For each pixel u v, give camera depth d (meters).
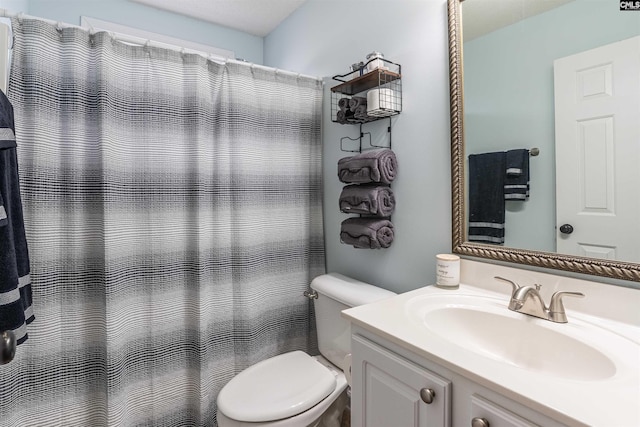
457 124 1.25
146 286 1.48
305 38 2.11
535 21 1.04
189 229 1.57
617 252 0.90
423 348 0.79
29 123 1.22
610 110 0.90
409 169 1.46
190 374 1.57
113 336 1.34
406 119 1.47
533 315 0.96
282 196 1.84
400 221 1.50
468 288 1.21
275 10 2.21
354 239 1.53
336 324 1.55
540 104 1.04
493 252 1.16
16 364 1.21
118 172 1.39
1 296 0.75
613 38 0.89
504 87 1.12
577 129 0.96
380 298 1.40
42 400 1.27
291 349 1.87
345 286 1.56
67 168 1.31
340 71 1.84
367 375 0.97
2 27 0.84
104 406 1.34
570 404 0.58
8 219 0.82
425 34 1.38
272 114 1.80
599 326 0.88
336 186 1.90
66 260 1.31
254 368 1.47
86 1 1.96
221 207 1.63
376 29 1.61
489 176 1.17
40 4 1.84
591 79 0.93
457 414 0.74
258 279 1.75
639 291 0.87
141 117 1.46
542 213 1.04
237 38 2.49
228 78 1.66
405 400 0.85
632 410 0.57
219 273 1.64
